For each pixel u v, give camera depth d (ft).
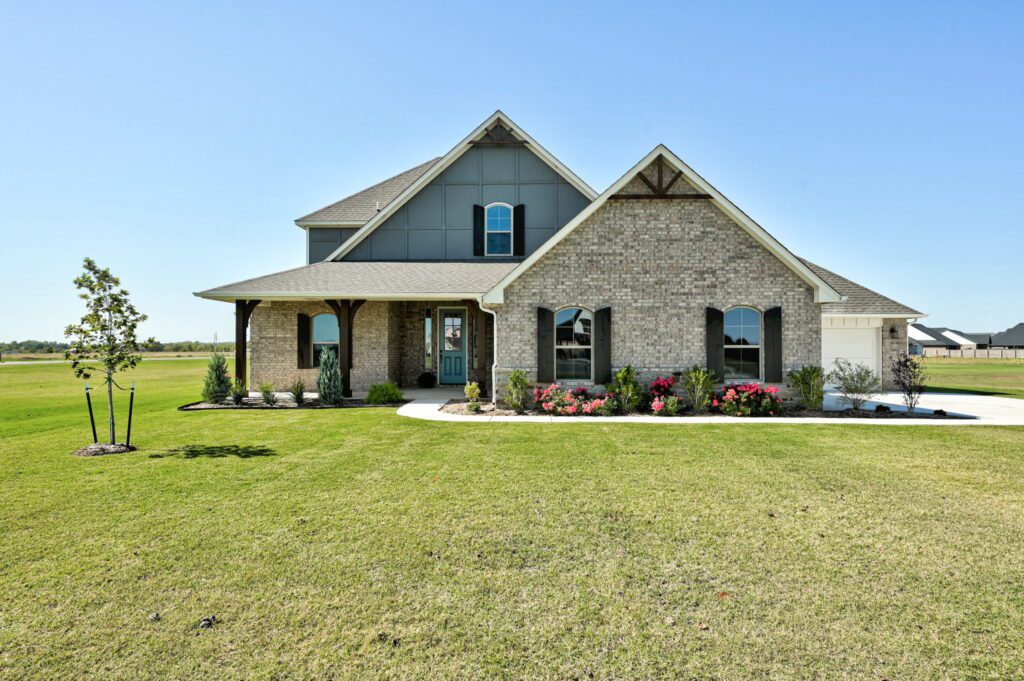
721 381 44.70
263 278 54.13
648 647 11.12
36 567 14.64
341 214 68.69
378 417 41.14
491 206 63.00
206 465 25.63
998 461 26.27
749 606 12.67
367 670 10.40
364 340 59.36
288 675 10.27
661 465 25.41
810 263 65.10
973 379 87.66
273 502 19.95
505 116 62.44
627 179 44.96
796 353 44.73
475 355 64.18
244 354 51.70
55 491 21.36
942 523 17.83
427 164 79.20
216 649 11.07
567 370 46.11
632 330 45.32
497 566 14.69
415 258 62.80
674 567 14.62
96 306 29.19
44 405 52.11
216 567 14.62
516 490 21.39
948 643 11.27
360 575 14.16
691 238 45.27
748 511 18.93
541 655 10.87
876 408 43.57
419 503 19.80
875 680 10.13
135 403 53.52
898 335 64.28
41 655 10.89
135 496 20.72
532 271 45.75
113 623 11.99
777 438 32.07
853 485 22.11
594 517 18.30
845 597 13.07
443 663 10.62
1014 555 15.39
